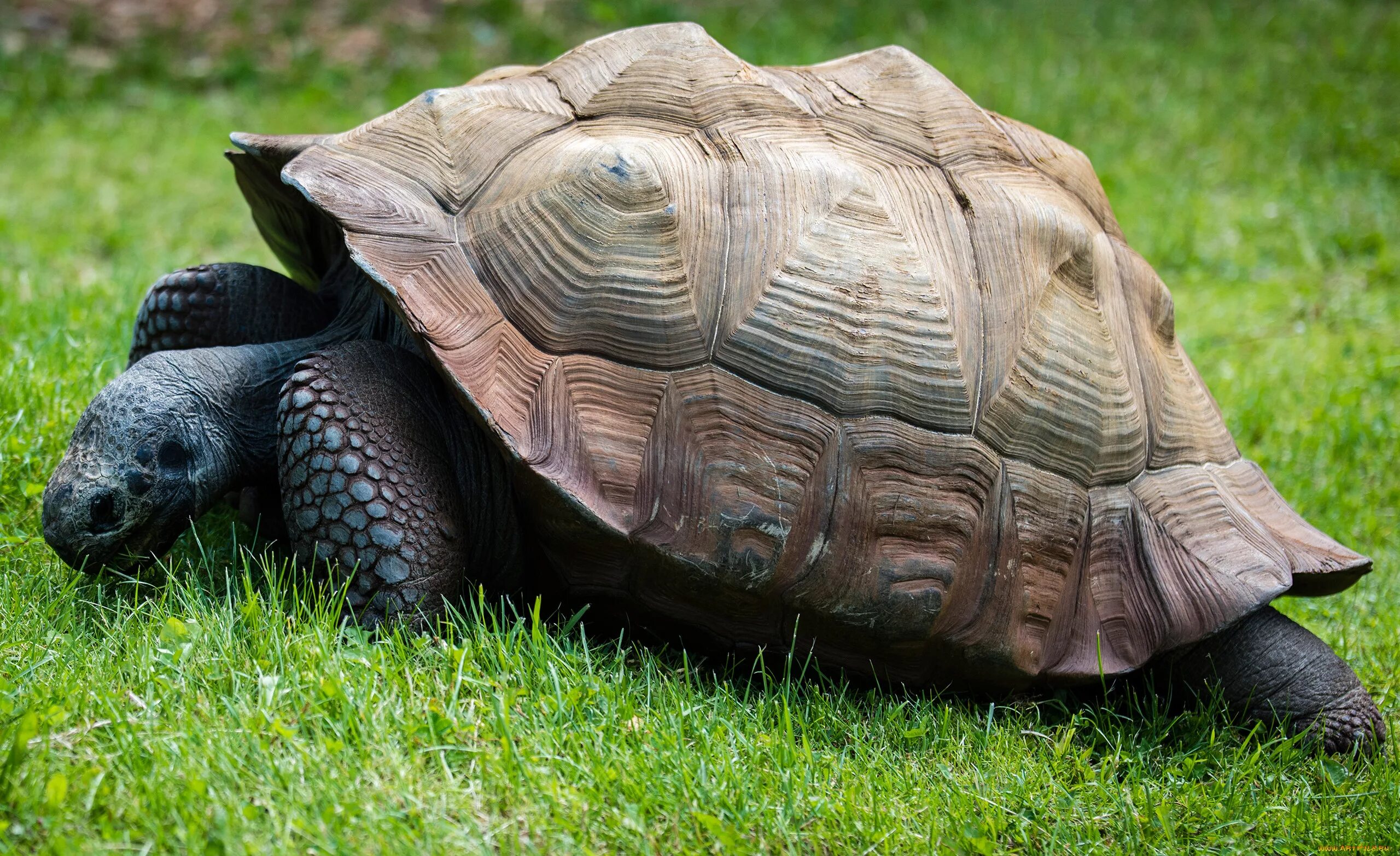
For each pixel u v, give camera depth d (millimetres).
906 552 4230
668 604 4203
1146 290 5387
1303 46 16156
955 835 3650
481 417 3840
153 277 8336
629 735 3725
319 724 3473
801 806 3570
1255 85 14914
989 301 4555
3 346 6281
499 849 3207
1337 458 7344
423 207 4254
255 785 3209
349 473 3979
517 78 4918
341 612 4074
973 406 4398
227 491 4434
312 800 3156
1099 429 4688
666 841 3357
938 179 4742
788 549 4082
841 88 4918
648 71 4672
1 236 9703
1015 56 15492
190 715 3438
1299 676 4754
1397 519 6766
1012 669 4434
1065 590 4562
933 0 17156
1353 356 8875
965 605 4348
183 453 4219
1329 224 11648
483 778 3383
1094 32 16500
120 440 4105
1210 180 12789
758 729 3947
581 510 3852
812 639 4316
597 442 3961
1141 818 3947
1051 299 4711
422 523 4051
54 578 4227
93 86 14023
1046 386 4570
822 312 4230
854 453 4180
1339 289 10391
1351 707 4719
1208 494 4934
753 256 4246
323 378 4055
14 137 12562
